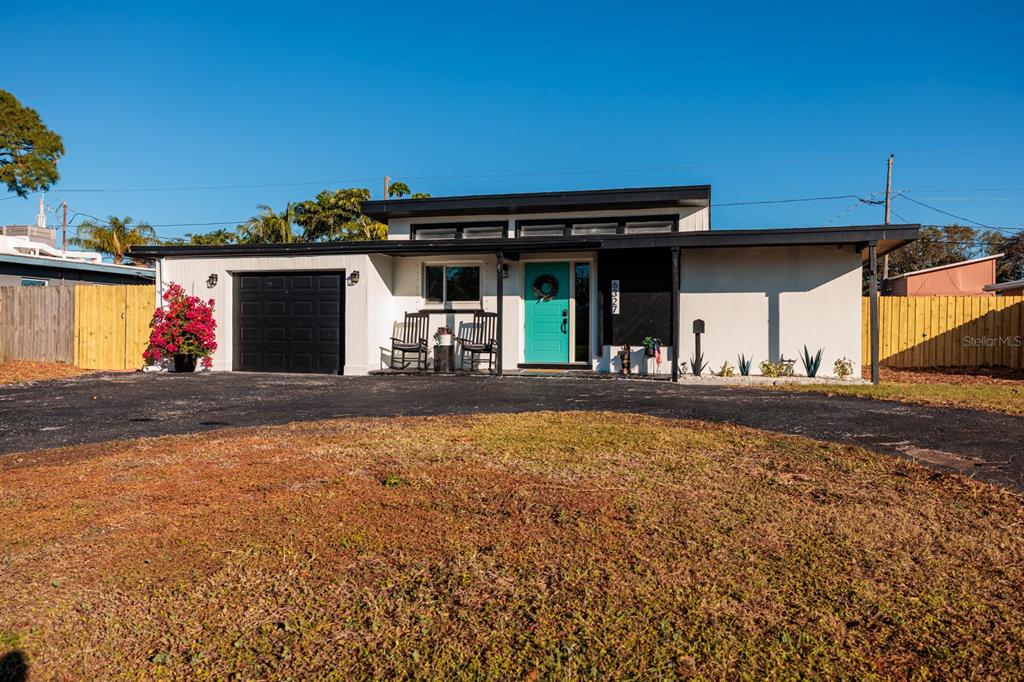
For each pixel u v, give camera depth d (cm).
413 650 239
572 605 269
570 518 367
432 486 428
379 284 1306
